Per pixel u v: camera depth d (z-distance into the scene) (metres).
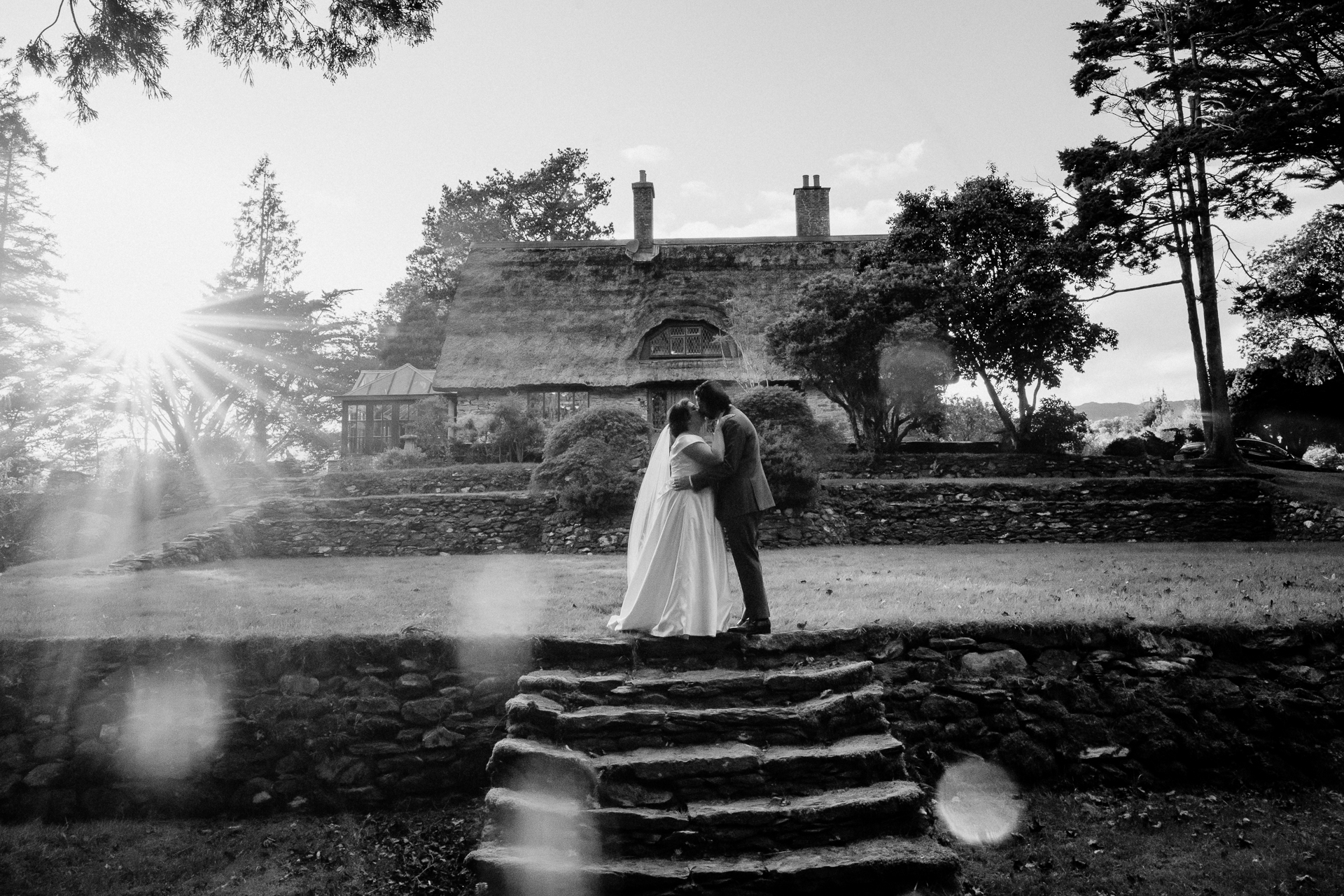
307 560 15.12
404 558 15.15
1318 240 28.61
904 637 6.47
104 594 9.69
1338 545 13.95
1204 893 4.89
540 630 6.73
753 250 29.58
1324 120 16.09
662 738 5.46
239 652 6.42
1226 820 5.61
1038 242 22.28
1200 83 18.97
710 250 29.66
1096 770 6.02
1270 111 16.70
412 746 6.11
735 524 6.59
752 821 4.80
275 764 6.15
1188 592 8.18
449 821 5.72
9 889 5.24
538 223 49.00
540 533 15.98
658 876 4.47
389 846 5.52
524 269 29.72
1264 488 16.83
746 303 27.81
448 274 48.91
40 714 6.35
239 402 38.94
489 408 26.28
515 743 5.27
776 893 4.48
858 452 22.00
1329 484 17.78
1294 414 32.97
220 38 8.58
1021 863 5.14
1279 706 6.25
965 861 5.14
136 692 6.36
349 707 6.23
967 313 21.67
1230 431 21.14
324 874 5.24
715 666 6.27
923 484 17.12
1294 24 16.61
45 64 8.27
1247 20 17.81
